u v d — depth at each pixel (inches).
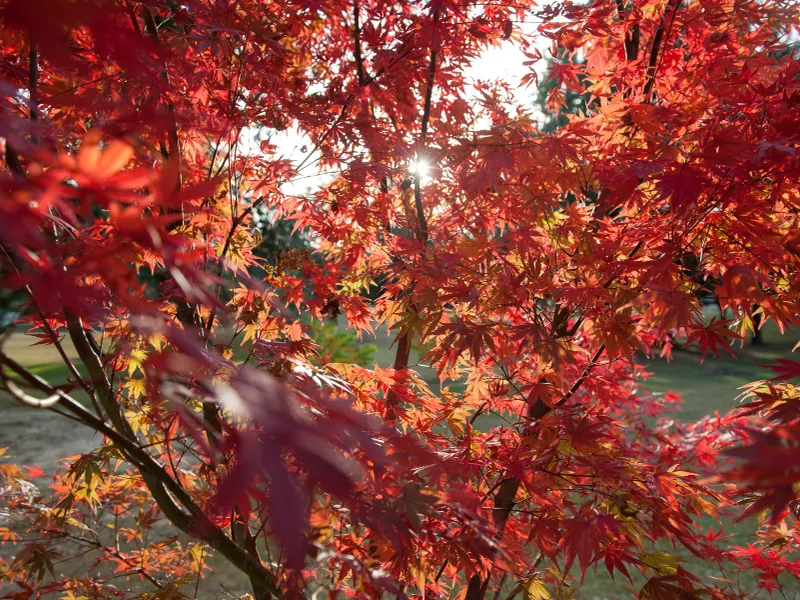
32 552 111.3
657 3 112.0
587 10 107.6
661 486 88.9
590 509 81.5
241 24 91.0
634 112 96.3
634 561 85.7
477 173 98.7
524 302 106.8
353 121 118.3
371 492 51.6
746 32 115.4
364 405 97.6
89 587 113.8
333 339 405.1
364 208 127.7
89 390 59.2
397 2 122.9
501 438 102.5
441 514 68.4
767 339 721.0
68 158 19.9
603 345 98.2
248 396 22.1
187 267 28.0
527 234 103.6
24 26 16.1
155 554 133.3
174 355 23.0
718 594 82.9
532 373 123.6
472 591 107.6
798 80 80.4
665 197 79.7
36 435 365.4
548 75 121.2
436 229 122.8
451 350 103.9
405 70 121.0
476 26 116.0
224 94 106.7
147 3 74.4
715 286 90.2
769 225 88.9
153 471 51.4
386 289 132.8
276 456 20.2
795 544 101.3
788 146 71.9
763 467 21.1
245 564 64.0
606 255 92.9
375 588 57.9
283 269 124.9
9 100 54.1
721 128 85.9
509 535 86.7
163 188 21.1
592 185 107.9
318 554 48.6
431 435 99.2
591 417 111.3
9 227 19.5
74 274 23.7
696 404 411.5
